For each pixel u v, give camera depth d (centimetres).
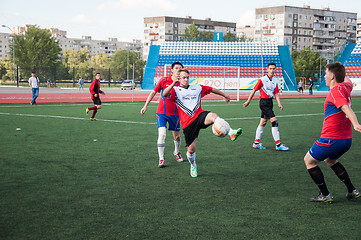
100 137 909
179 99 529
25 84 5653
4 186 486
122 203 424
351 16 11519
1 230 343
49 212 392
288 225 361
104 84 6197
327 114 415
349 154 727
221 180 533
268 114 772
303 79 5425
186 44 4834
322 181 427
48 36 6838
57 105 1945
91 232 340
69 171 572
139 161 656
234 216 385
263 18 10681
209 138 920
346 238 331
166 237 330
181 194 462
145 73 4647
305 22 10619
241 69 4491
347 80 417
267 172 584
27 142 821
